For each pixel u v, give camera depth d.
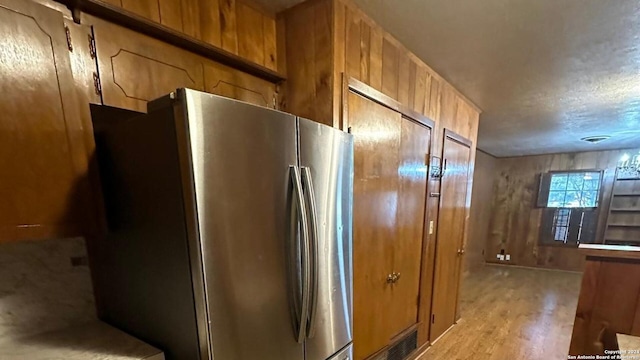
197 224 0.76
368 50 1.58
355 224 1.59
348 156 1.29
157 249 0.87
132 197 0.91
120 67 1.00
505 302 3.85
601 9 1.37
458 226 2.96
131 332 1.01
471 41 1.74
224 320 0.83
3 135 0.73
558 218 5.78
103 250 1.06
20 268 0.99
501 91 2.55
